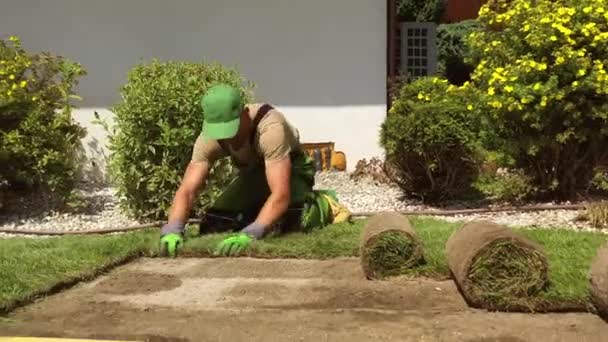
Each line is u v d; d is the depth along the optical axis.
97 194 9.78
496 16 8.46
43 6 10.97
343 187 9.95
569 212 8.00
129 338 4.01
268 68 11.02
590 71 7.82
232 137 5.89
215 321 4.28
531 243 4.45
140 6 10.95
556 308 4.34
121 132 7.92
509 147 8.23
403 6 14.02
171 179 7.81
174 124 7.76
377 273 5.11
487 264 4.42
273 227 6.20
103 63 10.98
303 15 10.95
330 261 5.68
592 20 8.00
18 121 8.45
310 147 10.99
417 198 8.88
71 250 5.98
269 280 5.19
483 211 8.12
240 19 10.98
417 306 4.51
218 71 8.04
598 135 8.09
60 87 9.27
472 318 4.26
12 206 8.75
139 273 5.50
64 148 8.71
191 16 10.98
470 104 8.34
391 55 11.11
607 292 4.09
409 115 8.48
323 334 4.00
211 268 5.58
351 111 11.04
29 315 4.51
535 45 7.90
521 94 7.89
